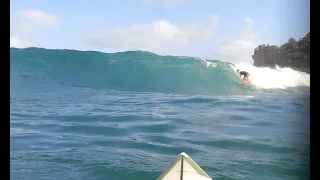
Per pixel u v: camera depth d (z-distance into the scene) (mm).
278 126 5043
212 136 4805
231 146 4480
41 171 3689
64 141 4551
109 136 4758
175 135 4836
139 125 5090
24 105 6109
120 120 5336
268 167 3961
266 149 4379
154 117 5492
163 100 6469
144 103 6273
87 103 6352
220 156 4191
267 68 5898
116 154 4188
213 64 6719
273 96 5699
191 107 5980
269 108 5453
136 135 4793
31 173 3641
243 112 5539
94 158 4035
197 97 6660
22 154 4105
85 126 5023
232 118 5387
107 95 6953
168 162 4016
